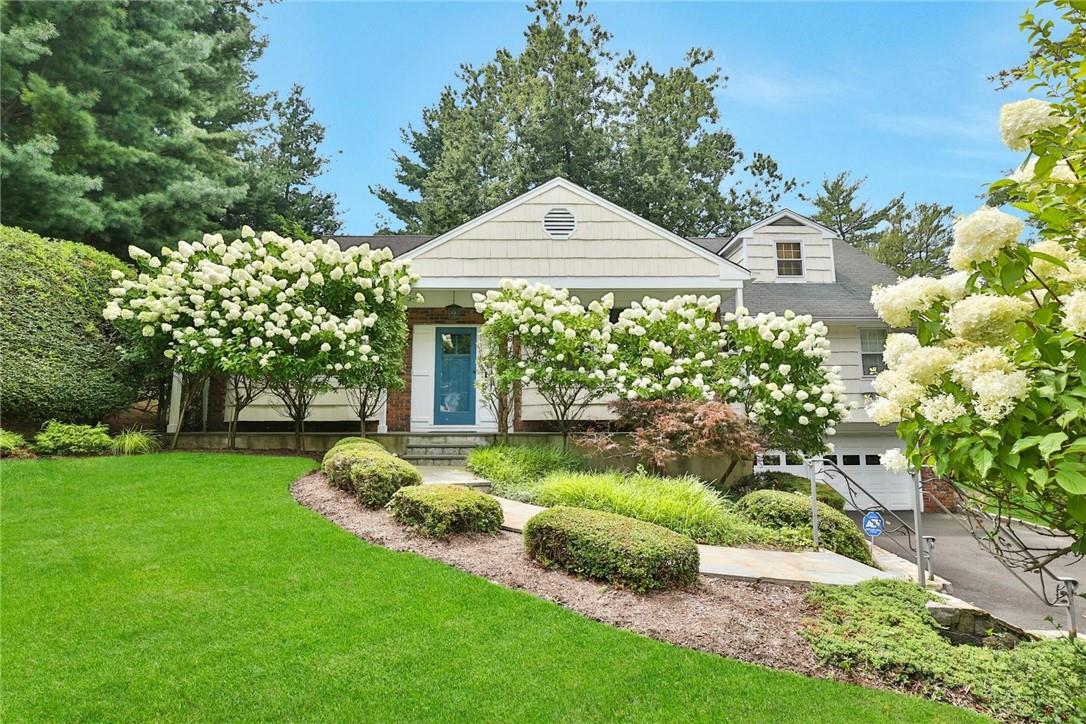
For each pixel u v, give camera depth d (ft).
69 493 18.20
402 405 33.30
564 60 75.97
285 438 29.76
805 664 10.34
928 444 7.54
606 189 73.92
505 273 32.30
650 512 18.40
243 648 9.95
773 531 18.79
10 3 33.78
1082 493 5.92
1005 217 6.49
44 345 24.12
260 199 53.88
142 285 25.66
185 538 14.79
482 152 74.49
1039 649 11.07
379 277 27.53
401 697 8.76
